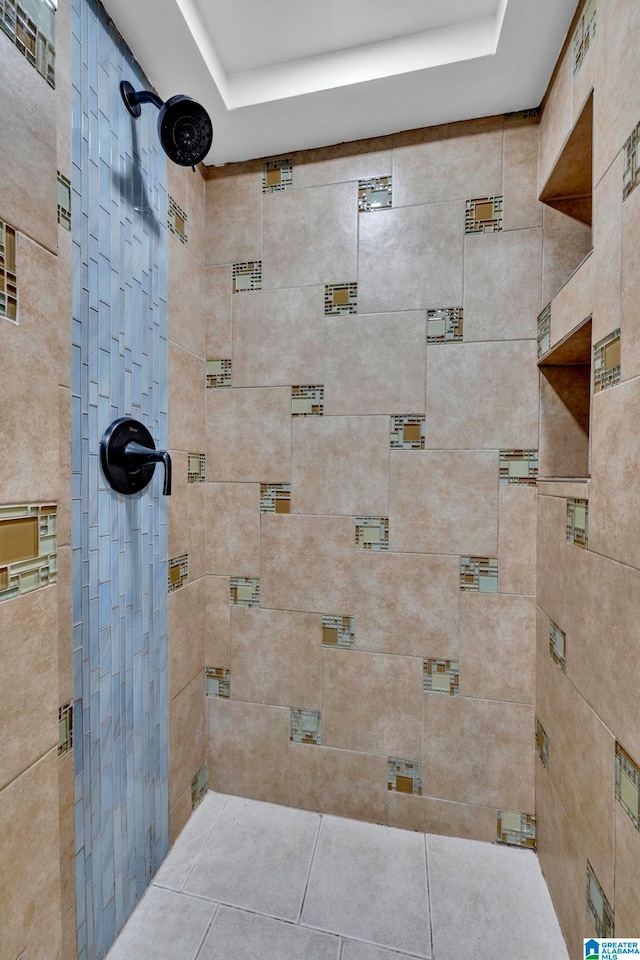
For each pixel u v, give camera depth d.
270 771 1.50
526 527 1.30
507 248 1.30
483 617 1.33
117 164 1.04
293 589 1.46
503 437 1.31
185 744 1.40
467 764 1.35
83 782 0.95
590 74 0.92
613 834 0.80
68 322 0.90
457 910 1.13
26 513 0.60
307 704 1.46
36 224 0.61
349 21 1.12
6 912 0.57
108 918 1.03
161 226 1.24
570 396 1.28
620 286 0.79
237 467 1.50
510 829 1.33
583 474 1.27
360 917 1.11
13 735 0.59
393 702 1.40
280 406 1.46
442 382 1.34
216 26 1.13
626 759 0.76
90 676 0.97
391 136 1.36
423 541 1.36
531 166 1.28
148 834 1.20
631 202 0.75
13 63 0.58
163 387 1.26
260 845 1.33
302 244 1.43
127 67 1.08
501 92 1.21
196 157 1.07
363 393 1.40
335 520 1.42
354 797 1.43
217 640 1.52
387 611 1.39
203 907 1.14
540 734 1.26
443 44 1.13
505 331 1.30
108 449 1.01
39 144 0.62
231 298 1.49
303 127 1.33
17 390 0.59
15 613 0.59
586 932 0.92
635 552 0.74
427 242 1.35
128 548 1.10
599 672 0.87
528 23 1.02
